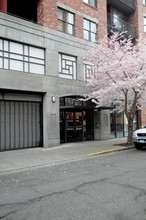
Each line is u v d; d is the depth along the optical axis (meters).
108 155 12.91
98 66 16.36
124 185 6.97
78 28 18.47
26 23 14.92
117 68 14.97
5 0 14.54
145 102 17.31
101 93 15.82
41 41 15.72
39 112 15.94
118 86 14.80
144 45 16.33
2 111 14.05
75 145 16.45
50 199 5.97
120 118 22.94
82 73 18.47
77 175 8.39
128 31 24.62
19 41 14.52
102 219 4.75
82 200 5.83
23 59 14.84
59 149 14.64
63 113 17.91
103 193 6.30
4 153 13.24
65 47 17.28
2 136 13.97
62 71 17.23
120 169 9.16
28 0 16.33
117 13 25.19
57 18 16.97
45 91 15.70
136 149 15.00
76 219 4.79
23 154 12.92
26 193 6.51
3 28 13.80
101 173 8.56
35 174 8.83
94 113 20.16
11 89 13.91
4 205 5.64
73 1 18.27
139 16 25.81
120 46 16.34
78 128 18.97
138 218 4.75
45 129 15.71
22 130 14.93
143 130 14.80
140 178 7.71
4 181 7.93
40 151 13.91
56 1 16.95
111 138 21.47
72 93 17.53
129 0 24.86
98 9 20.44
